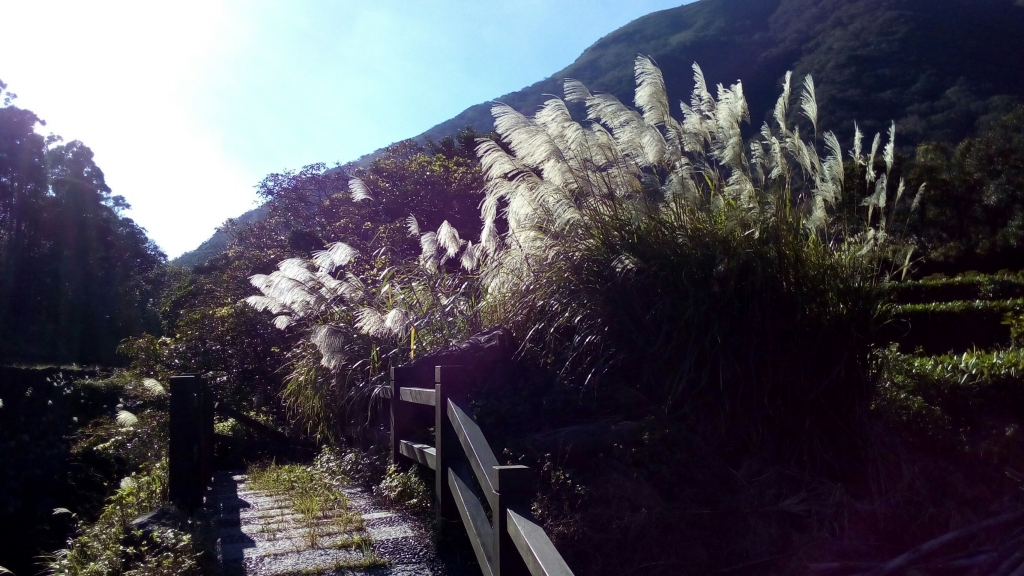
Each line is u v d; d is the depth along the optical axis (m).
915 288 15.63
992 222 20.48
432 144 24.64
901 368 5.83
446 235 7.66
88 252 36.50
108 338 35.81
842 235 5.51
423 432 5.32
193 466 5.02
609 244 5.43
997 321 11.21
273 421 10.79
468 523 3.51
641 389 5.09
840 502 4.48
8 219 33.97
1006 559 4.28
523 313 5.70
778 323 4.87
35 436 14.54
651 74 6.05
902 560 4.20
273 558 3.96
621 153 5.93
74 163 37.22
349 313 8.00
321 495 5.46
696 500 4.39
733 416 4.83
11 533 11.55
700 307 4.86
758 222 5.21
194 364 12.20
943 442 5.27
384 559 3.88
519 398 5.11
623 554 4.02
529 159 6.04
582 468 4.58
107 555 4.02
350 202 18.83
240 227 22.17
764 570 4.08
